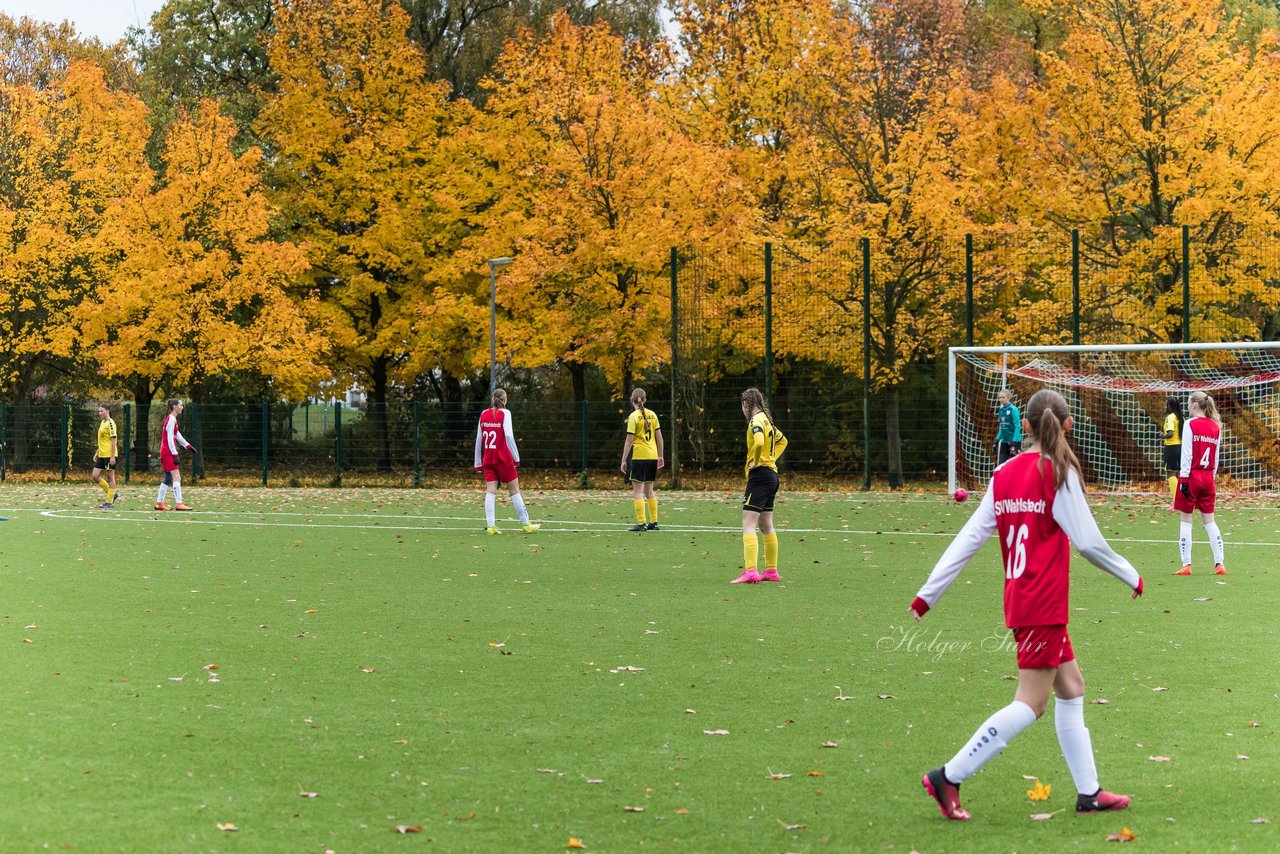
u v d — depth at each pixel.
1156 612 11.38
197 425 36.31
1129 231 33.03
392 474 35.69
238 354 35.16
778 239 32.19
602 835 5.21
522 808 5.58
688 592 12.77
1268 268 29.53
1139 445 29.22
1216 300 29.58
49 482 36.62
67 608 11.67
